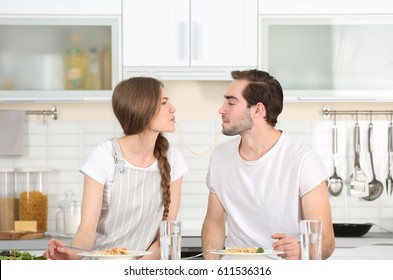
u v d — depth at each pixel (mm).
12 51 4758
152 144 2898
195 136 5027
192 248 4387
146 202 2916
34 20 4734
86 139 5031
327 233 2877
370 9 4746
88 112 5051
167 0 4727
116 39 4734
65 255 2477
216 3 4734
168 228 2305
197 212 5000
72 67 4770
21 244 4473
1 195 4891
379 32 4781
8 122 4879
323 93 4770
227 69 4738
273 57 4773
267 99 2990
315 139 5035
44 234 4668
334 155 5023
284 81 4777
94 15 4734
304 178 2916
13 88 4750
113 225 2920
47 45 4773
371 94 4770
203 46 4727
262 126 3010
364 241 4473
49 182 5008
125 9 4734
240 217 3076
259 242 3027
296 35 4773
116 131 5047
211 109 5062
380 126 5031
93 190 2820
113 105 2828
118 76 4734
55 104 5035
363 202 5000
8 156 5020
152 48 4727
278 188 2975
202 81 5066
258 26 4746
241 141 3096
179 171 3051
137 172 2900
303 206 2938
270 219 3008
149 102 2766
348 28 4781
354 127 5027
